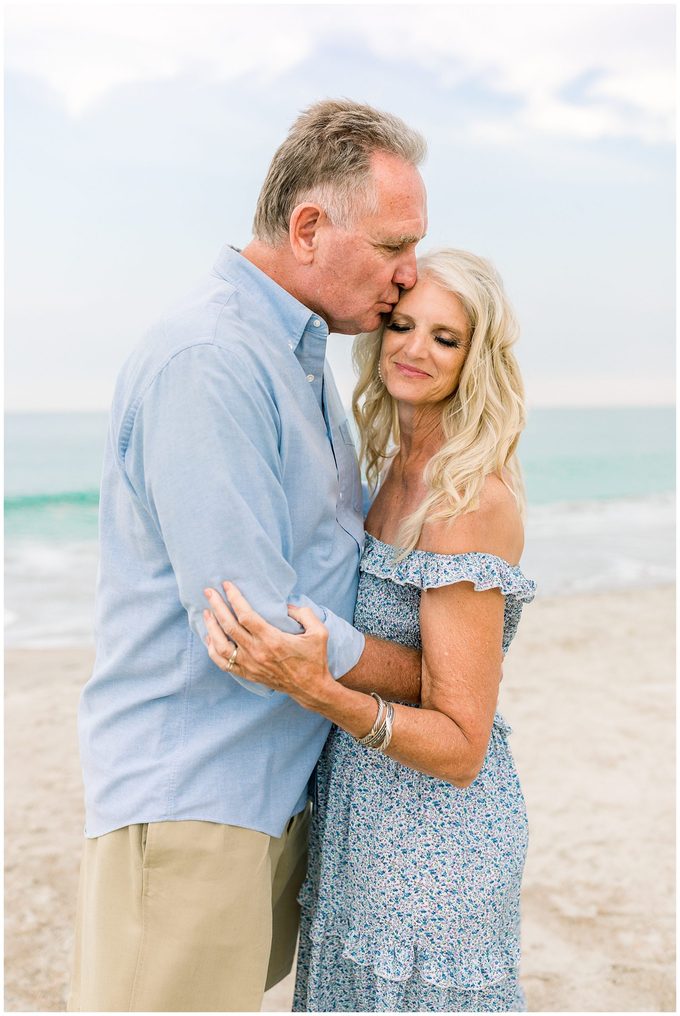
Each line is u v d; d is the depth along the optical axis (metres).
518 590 1.94
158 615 1.91
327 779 2.20
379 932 2.02
